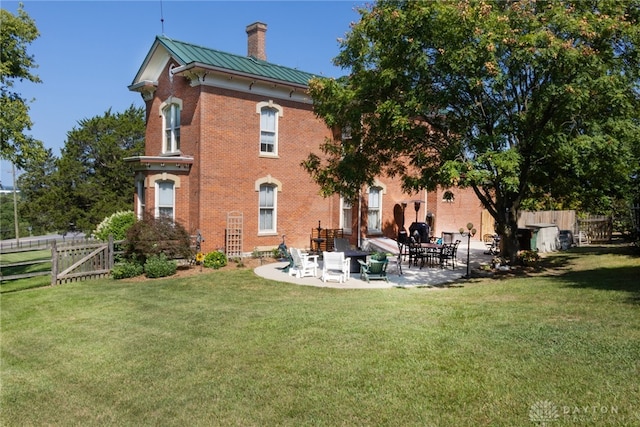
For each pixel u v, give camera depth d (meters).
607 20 10.47
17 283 16.11
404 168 15.21
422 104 11.36
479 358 5.86
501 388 4.97
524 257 16.58
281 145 20.69
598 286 10.38
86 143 41.09
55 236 62.31
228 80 18.80
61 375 6.77
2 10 20.45
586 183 15.58
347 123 13.92
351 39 13.20
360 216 22.66
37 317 10.44
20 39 21.44
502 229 15.20
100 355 7.49
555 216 22.70
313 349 6.79
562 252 19.58
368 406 4.91
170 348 7.50
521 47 10.55
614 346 5.82
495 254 19.58
